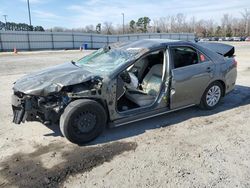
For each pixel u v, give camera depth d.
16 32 38.62
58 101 3.82
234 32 80.12
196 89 4.97
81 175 3.18
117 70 4.12
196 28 85.31
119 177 3.13
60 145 3.95
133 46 4.78
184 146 3.89
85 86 3.95
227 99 6.28
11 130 4.49
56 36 42.75
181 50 4.81
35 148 3.86
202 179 3.08
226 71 5.39
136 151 3.75
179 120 4.91
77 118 3.79
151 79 5.00
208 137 4.19
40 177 3.14
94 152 3.73
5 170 3.29
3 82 8.80
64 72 4.21
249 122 4.82
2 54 26.94
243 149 3.80
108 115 4.14
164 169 3.29
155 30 91.50
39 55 24.86
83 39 45.62
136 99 4.50
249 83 8.11
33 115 3.87
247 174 3.18
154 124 4.72
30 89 3.79
